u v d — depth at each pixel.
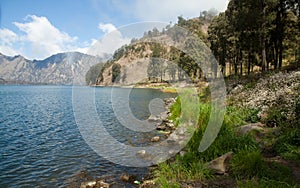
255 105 11.47
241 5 23.97
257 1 21.50
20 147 10.67
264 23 21.61
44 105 29.86
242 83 19.20
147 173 7.07
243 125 8.82
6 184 6.80
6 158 9.09
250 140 6.87
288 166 5.36
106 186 6.28
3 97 44.53
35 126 15.85
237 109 11.84
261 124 9.20
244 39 26.78
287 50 30.39
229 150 6.57
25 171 7.74
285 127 7.89
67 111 23.72
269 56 31.09
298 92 10.11
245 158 5.43
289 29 25.12
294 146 6.20
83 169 7.70
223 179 5.27
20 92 64.19
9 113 22.50
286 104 9.58
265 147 6.73
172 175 5.82
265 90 13.13
